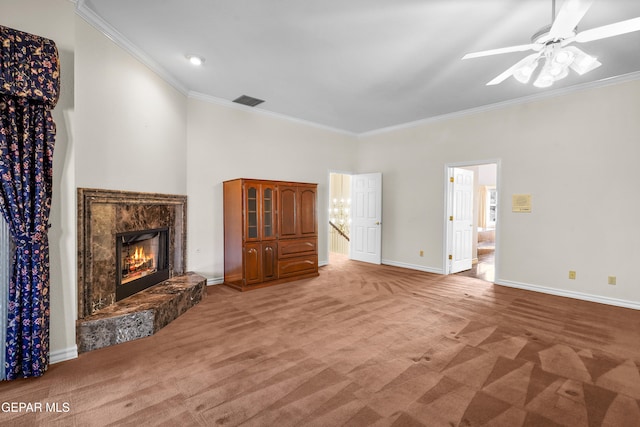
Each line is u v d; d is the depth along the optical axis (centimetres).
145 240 354
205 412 173
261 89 414
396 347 253
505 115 453
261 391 193
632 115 354
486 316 326
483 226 1127
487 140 471
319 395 189
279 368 220
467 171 571
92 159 265
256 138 496
